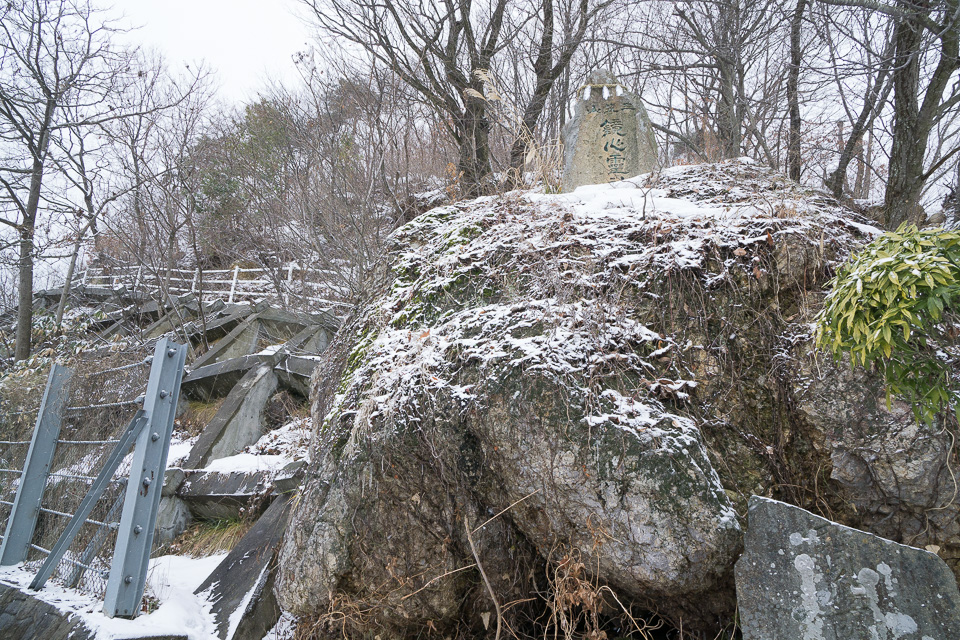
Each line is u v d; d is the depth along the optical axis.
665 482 2.79
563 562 3.00
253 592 4.08
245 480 5.78
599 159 6.50
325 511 3.45
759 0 9.03
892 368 2.60
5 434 5.83
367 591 3.35
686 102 11.42
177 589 4.22
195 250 10.93
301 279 10.25
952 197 8.98
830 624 2.36
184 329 10.39
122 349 8.42
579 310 3.44
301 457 5.98
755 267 3.62
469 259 4.17
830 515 3.11
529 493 3.04
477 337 3.50
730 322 3.54
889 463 2.98
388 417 3.41
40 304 15.36
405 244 4.95
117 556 3.50
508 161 9.20
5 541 4.41
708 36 10.24
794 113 9.76
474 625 3.35
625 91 6.66
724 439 3.29
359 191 8.84
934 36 6.41
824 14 7.69
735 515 2.81
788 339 3.47
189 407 8.15
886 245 2.57
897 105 7.07
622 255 3.82
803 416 3.25
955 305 2.33
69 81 11.63
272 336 9.84
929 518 2.92
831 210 4.58
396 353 3.79
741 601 2.51
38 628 3.52
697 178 5.48
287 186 10.05
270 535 4.66
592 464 2.87
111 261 13.29
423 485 3.34
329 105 10.61
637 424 2.94
